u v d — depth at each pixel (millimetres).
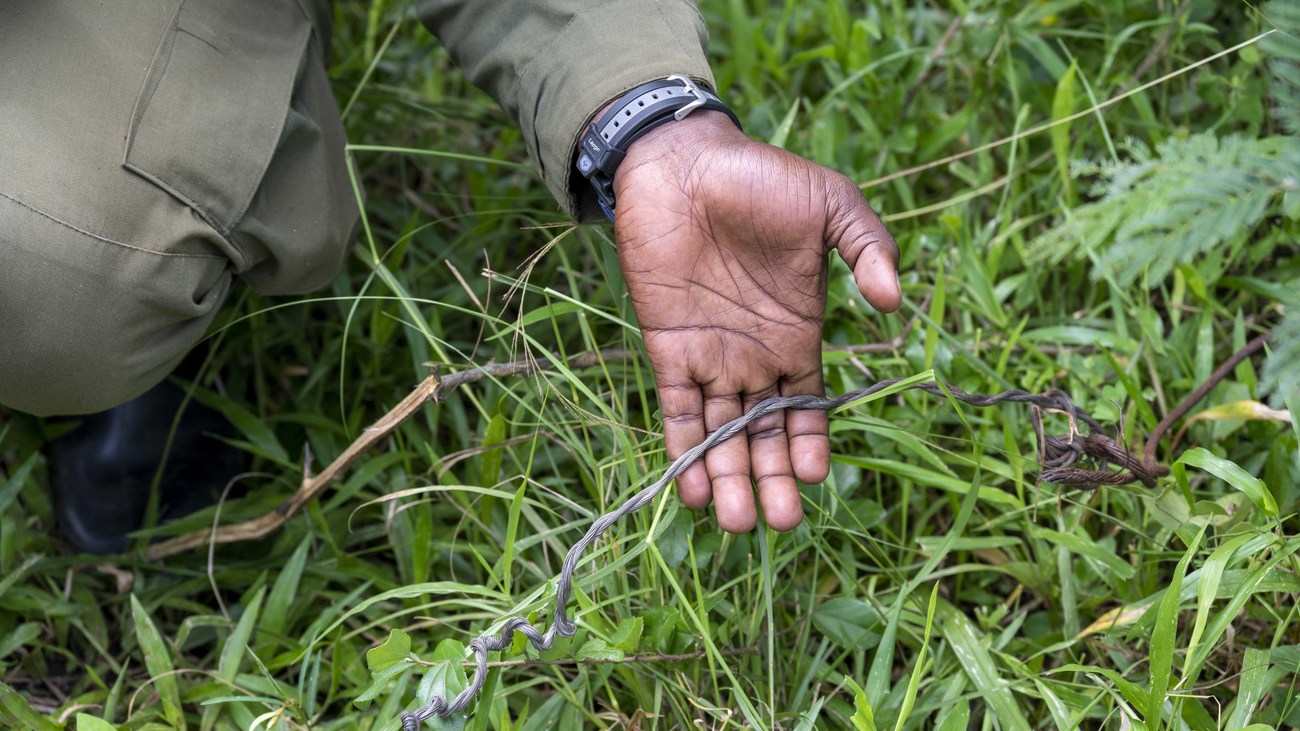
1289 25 1024
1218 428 1238
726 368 1037
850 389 1293
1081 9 1723
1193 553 975
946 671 1129
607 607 1132
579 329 1451
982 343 1376
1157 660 925
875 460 1161
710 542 1110
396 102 1583
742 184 975
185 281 1041
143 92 1007
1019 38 1591
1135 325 1408
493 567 1220
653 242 1012
